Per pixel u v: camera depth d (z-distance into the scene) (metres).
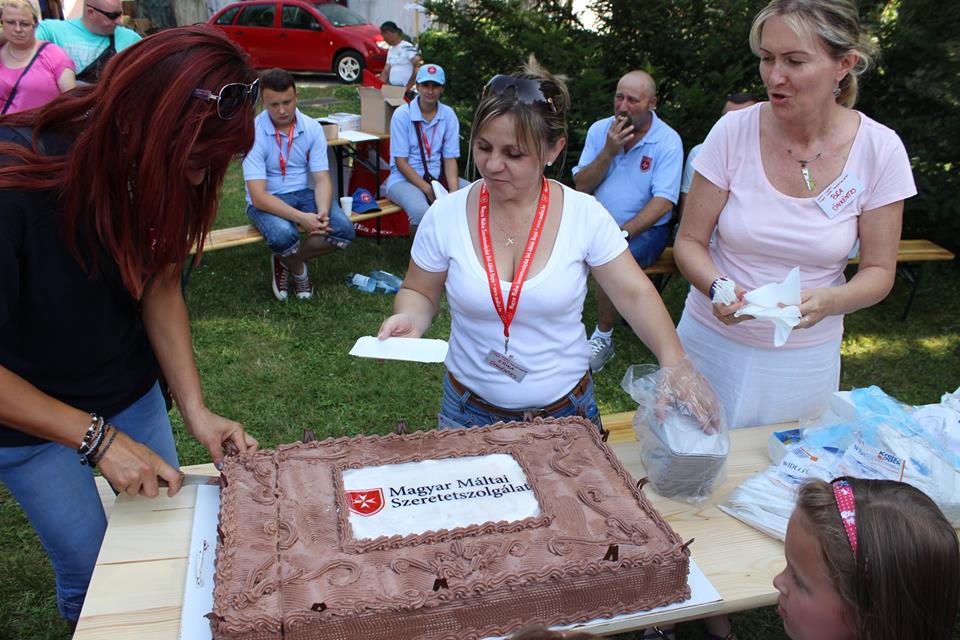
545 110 1.75
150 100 1.32
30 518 1.82
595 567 1.44
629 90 4.38
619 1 5.66
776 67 1.97
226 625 1.28
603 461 1.79
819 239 2.18
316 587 1.37
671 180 4.59
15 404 1.53
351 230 5.36
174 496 1.82
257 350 4.57
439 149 5.98
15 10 4.91
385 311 5.24
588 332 5.22
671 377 1.94
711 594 1.57
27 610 2.58
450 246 1.99
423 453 1.79
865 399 2.13
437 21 6.66
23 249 1.46
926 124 5.59
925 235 6.18
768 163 2.20
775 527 1.81
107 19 5.49
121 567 1.60
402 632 1.36
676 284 5.97
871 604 1.23
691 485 1.91
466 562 1.44
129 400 1.89
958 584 1.25
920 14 5.46
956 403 2.20
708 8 5.74
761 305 1.95
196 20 16.48
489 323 1.98
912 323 5.50
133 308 1.82
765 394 2.43
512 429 1.90
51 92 5.13
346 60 14.37
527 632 0.90
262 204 5.09
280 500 1.60
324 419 3.88
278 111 5.07
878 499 1.28
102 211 1.43
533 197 1.94
